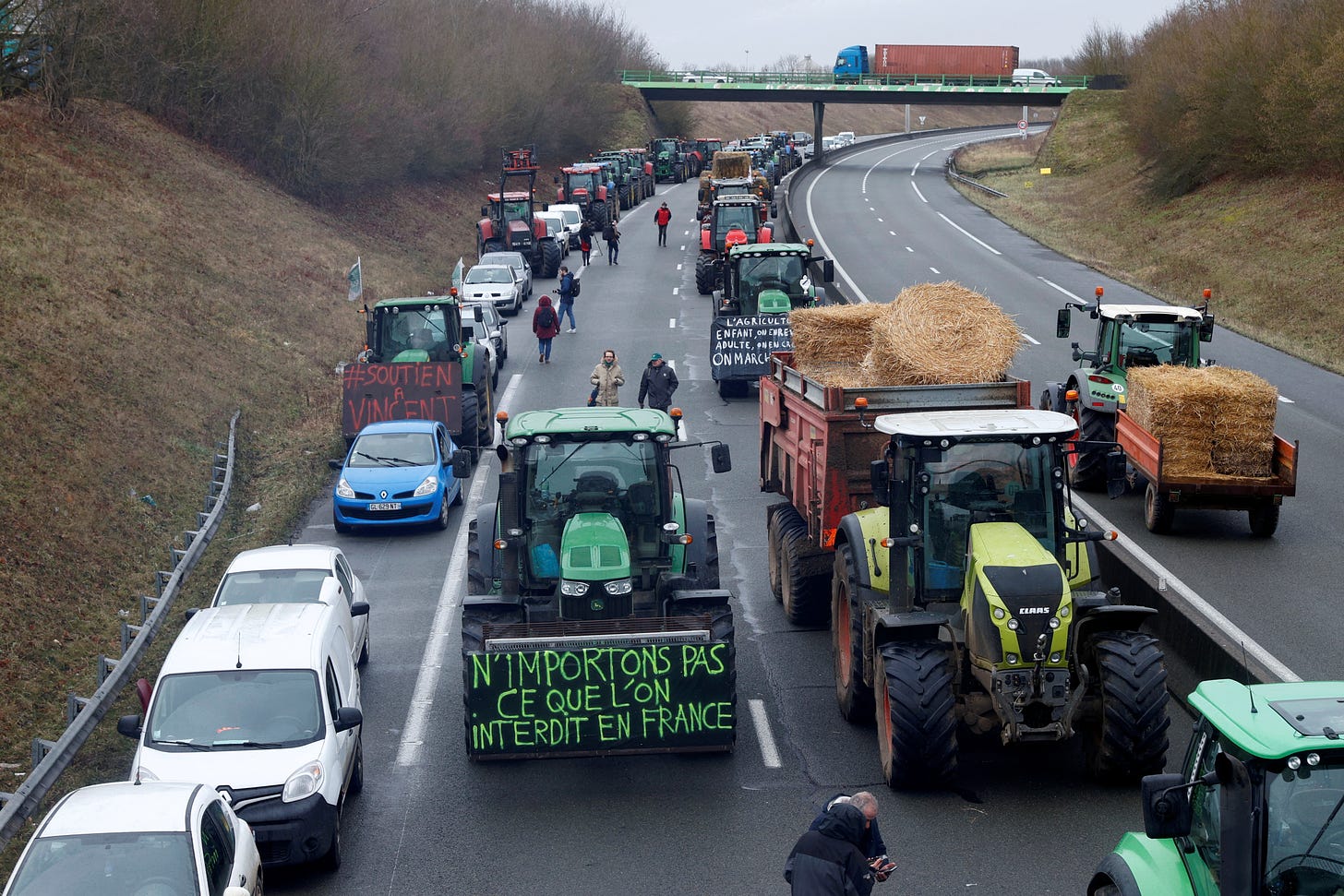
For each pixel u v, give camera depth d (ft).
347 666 38.11
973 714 34.35
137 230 99.76
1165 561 53.36
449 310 80.28
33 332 72.54
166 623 51.08
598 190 192.34
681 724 35.86
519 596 38.40
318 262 118.93
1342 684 20.65
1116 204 184.24
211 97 134.62
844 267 144.66
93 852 25.23
